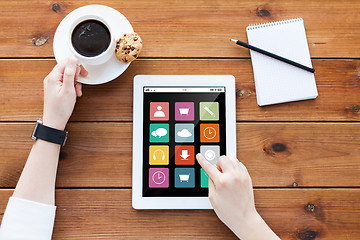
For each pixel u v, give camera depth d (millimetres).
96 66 723
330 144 765
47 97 705
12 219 662
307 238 748
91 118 759
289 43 767
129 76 767
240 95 769
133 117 745
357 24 784
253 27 769
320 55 779
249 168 758
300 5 779
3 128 757
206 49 774
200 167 738
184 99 750
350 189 757
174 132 744
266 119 766
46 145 703
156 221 745
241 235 679
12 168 753
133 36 709
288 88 760
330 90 774
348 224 751
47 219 687
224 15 780
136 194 733
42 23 772
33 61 767
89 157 754
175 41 774
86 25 686
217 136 744
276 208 752
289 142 764
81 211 746
